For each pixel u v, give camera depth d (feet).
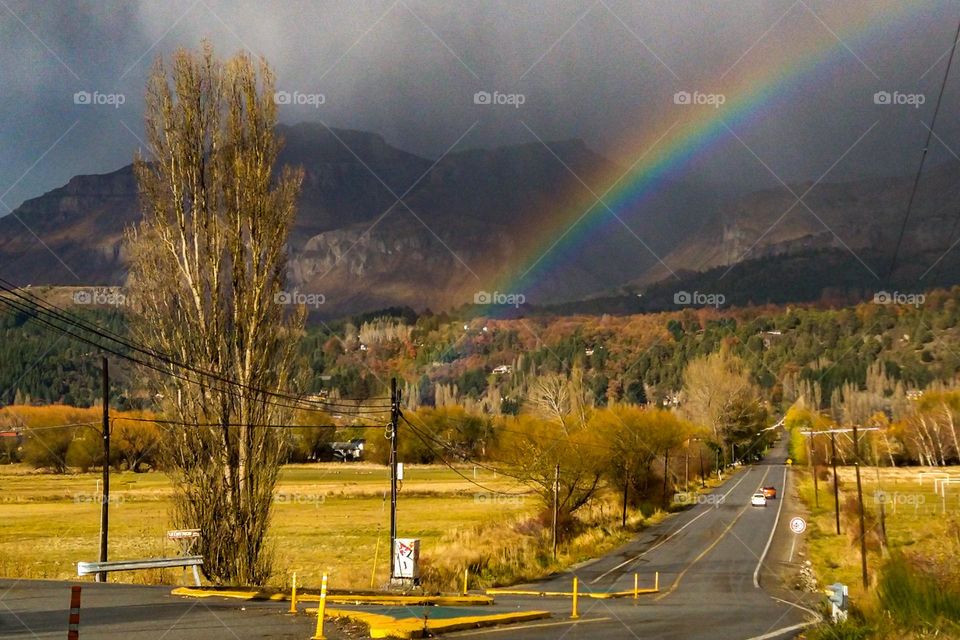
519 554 179.63
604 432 254.88
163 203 113.60
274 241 115.34
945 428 440.86
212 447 107.24
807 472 431.02
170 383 108.88
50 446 363.76
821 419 469.16
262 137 117.19
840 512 275.80
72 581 96.84
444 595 105.50
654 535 244.42
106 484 115.14
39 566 129.70
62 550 164.55
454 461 405.18
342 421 426.92
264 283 114.01
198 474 106.73
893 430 468.75
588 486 238.68
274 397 111.65
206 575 105.40
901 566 81.76
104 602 73.51
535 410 286.25
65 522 220.02
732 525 264.31
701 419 486.79
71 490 300.20
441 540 182.91
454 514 252.83
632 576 170.60
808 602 127.54
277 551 169.58
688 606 114.73
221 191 115.14
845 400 620.90
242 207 114.93
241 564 106.73
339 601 85.20
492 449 279.08
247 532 107.45
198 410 107.86
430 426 389.80
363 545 185.16
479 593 127.24
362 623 64.23
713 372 504.84
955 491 309.42
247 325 112.37
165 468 107.45
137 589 86.99
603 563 191.42
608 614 95.40
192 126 115.55
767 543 226.17
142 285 111.96
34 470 373.20
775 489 360.28
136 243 112.88
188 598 78.89
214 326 111.65
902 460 467.93
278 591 88.58
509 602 109.29
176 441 107.04
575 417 264.11
